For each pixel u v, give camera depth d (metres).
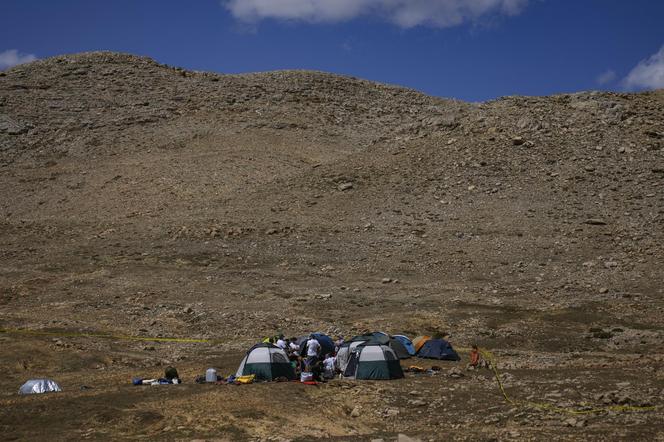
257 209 69.81
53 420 22.27
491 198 67.38
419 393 26.47
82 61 123.88
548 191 67.56
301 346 34.22
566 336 39.44
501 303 46.34
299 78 125.69
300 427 21.81
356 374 29.64
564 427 20.69
